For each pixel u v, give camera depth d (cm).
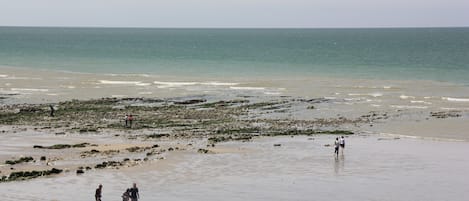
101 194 2919
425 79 9238
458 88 7919
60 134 4791
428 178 3356
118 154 3969
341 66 12038
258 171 3512
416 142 4481
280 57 15200
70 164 3659
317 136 4703
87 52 17162
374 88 7925
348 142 4456
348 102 6619
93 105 6394
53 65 12181
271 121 5422
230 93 7456
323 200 2908
